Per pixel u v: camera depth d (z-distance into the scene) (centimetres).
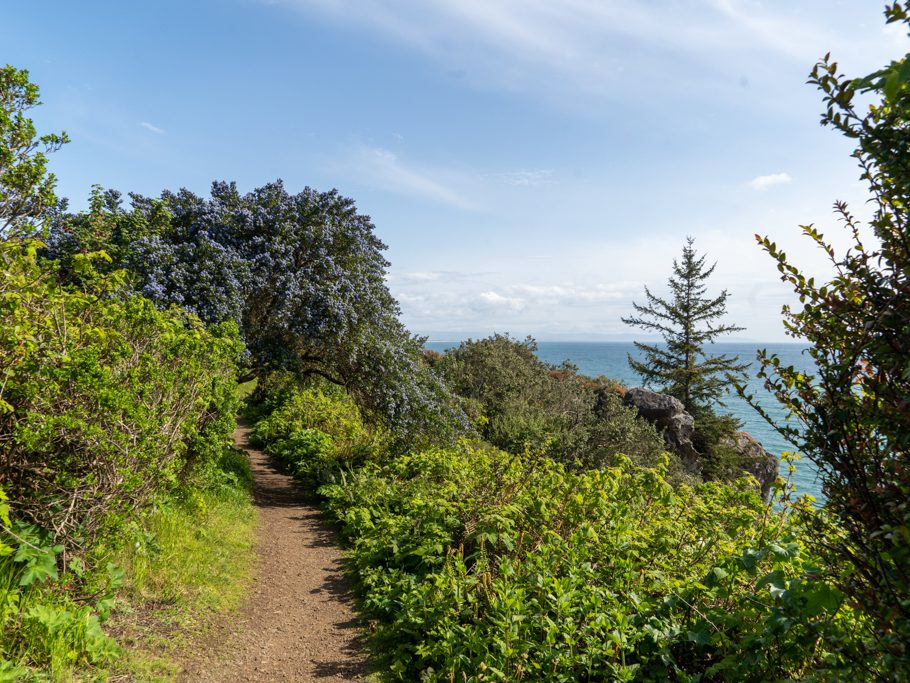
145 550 615
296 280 1341
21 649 392
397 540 772
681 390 3225
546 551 624
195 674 472
